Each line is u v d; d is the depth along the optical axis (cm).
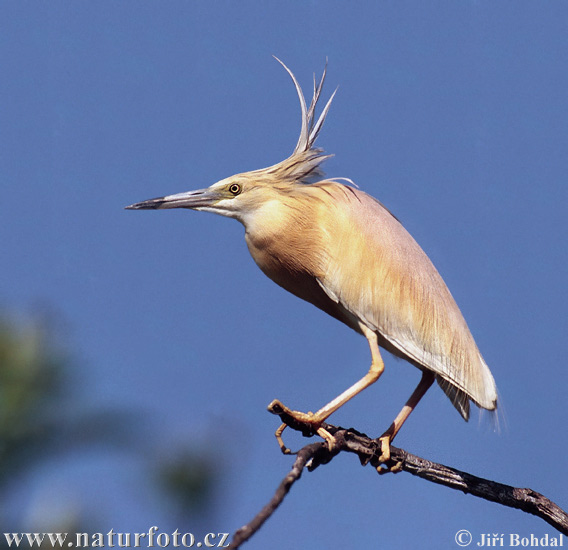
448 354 1058
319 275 1089
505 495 947
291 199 1105
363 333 1084
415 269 1083
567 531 939
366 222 1091
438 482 948
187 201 1129
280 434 897
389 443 942
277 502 514
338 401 948
